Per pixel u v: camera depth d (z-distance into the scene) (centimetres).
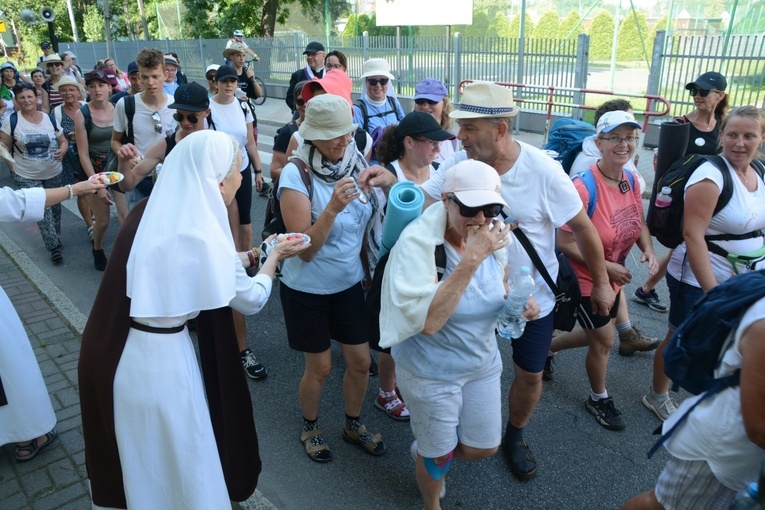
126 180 382
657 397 342
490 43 1233
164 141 381
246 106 514
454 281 203
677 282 316
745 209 289
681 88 1009
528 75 1189
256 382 391
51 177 607
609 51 1374
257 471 243
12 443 321
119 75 1167
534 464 298
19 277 561
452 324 222
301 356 423
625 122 297
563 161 390
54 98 1030
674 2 1297
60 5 4347
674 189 303
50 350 421
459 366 226
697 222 286
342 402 366
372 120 518
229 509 227
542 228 265
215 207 206
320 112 263
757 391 159
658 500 203
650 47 1316
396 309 211
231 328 222
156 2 2942
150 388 203
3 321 292
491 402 241
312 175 279
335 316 294
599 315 303
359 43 1571
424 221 219
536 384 284
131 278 200
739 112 281
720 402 180
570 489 291
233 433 229
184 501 212
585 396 365
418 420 235
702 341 181
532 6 1483
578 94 1105
